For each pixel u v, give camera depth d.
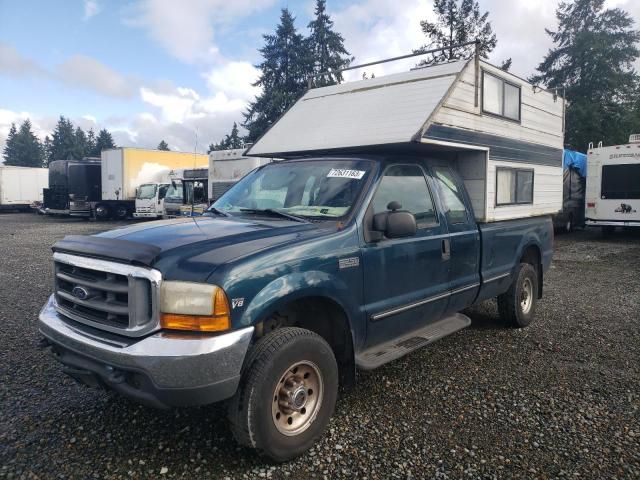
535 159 6.66
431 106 4.77
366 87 5.68
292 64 40.12
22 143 101.69
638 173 16.17
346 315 3.70
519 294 6.12
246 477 3.09
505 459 3.29
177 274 2.96
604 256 13.06
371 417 3.87
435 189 4.83
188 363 2.82
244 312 3.01
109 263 3.15
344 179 4.24
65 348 3.29
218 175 17.66
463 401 4.16
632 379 4.66
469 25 34.62
